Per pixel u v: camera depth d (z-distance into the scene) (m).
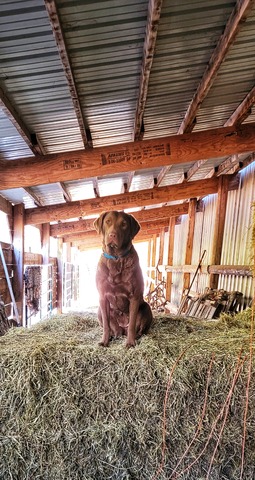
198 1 1.64
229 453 1.79
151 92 2.57
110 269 2.05
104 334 2.12
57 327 2.64
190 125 3.12
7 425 1.77
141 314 2.25
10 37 1.67
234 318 2.97
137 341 2.12
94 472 1.75
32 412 1.76
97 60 1.99
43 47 1.79
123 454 1.75
